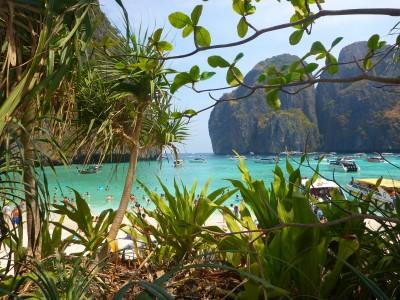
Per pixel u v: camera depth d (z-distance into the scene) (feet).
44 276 6.29
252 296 6.44
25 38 7.65
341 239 6.91
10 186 7.47
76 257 9.10
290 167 9.50
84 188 158.20
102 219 12.14
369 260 7.59
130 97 12.48
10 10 6.68
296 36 5.98
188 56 5.24
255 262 7.41
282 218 7.77
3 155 6.86
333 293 7.30
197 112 6.35
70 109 10.44
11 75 7.28
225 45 5.04
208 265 5.57
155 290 4.90
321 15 4.53
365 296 6.92
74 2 6.86
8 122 6.31
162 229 11.27
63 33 8.02
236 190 11.51
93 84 11.46
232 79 5.57
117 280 9.82
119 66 8.63
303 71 5.40
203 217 10.78
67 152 11.75
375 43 5.47
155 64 6.71
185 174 250.16
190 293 8.55
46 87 7.46
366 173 223.10
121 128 12.12
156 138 12.71
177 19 5.21
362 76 4.68
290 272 7.20
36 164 7.84
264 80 5.94
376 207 7.20
